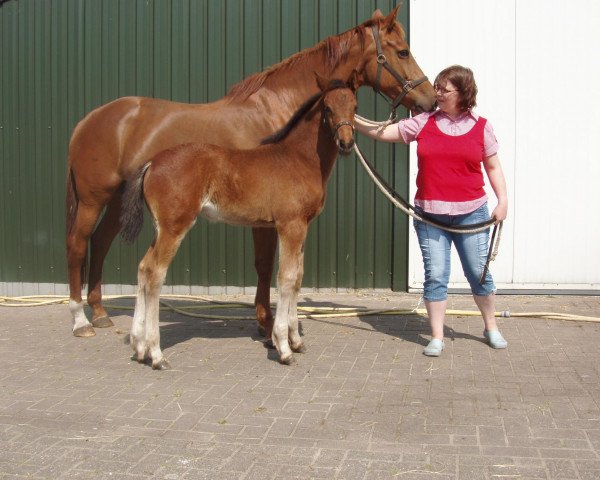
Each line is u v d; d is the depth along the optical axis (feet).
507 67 24.58
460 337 18.40
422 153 16.12
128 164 18.78
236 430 11.90
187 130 18.28
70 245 19.79
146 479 10.05
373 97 25.20
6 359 17.08
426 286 16.62
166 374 15.37
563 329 19.22
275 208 15.37
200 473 10.21
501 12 24.52
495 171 16.25
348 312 22.08
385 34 17.89
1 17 27.71
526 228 24.84
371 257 25.82
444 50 24.82
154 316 15.58
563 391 13.67
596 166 24.52
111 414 12.80
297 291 16.58
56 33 27.32
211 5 26.21
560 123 24.54
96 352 17.66
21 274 28.12
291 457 10.72
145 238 26.91
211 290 26.66
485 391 13.74
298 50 25.81
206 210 15.57
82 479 10.08
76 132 19.69
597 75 24.32
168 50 26.58
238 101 18.51
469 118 16.06
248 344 18.12
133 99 19.20
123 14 26.78
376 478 9.94
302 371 15.38
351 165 25.58
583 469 10.07
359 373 15.15
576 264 24.79
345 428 11.89
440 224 16.34
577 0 24.20
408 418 12.31
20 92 27.76
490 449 10.85
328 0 25.52
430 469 10.19
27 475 10.22
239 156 15.46
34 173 27.81
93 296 20.85
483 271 16.53
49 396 13.94
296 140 15.60
